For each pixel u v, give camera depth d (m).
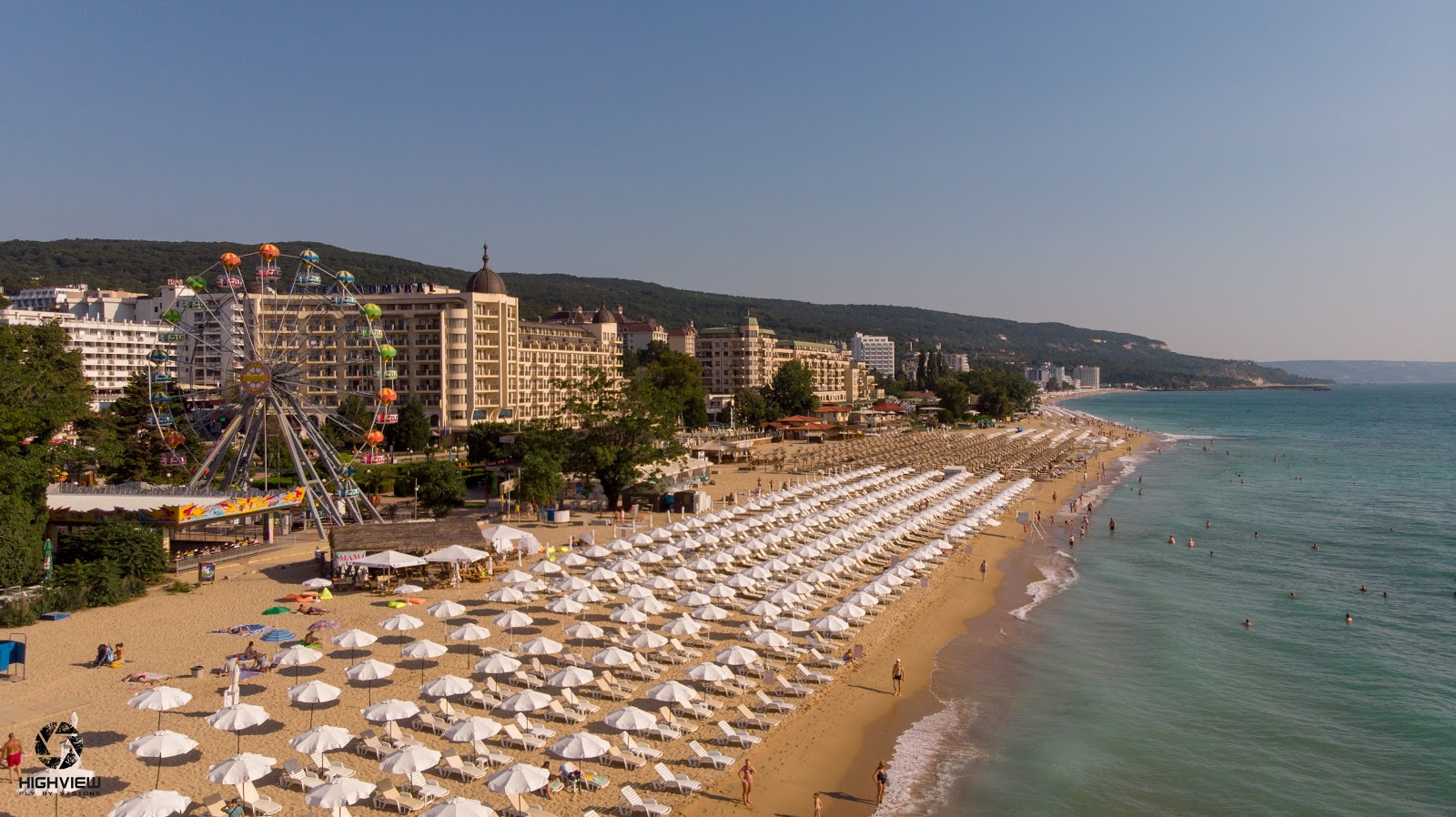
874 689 47.19
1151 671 51.03
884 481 121.38
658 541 75.69
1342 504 118.12
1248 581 73.12
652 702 42.19
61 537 62.09
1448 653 54.84
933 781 37.16
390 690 42.28
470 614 55.28
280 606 54.47
